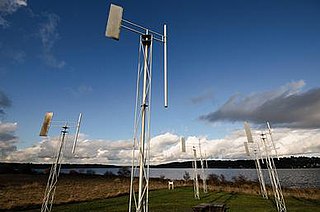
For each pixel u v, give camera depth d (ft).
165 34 24.29
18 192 107.55
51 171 43.98
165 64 23.38
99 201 74.69
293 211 56.29
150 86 22.54
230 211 55.83
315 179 231.71
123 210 57.82
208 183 146.82
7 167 237.25
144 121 21.75
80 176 230.89
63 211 56.85
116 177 228.63
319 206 64.23
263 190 89.56
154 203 68.85
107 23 20.80
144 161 21.11
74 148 40.60
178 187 126.82
